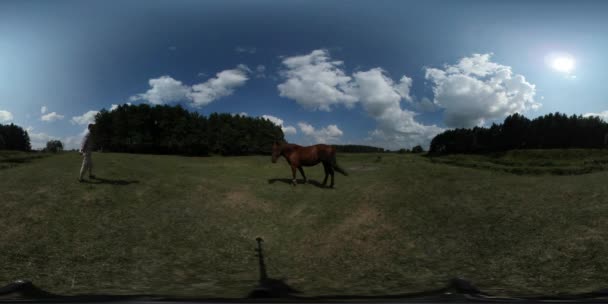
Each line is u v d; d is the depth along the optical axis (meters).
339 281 6.20
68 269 6.54
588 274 5.72
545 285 5.42
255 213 10.94
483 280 5.99
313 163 14.45
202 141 59.66
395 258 7.53
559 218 8.36
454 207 10.13
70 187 11.81
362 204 11.09
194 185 13.70
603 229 7.30
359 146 42.44
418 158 35.16
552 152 36.56
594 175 12.60
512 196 10.52
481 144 44.94
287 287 5.50
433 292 3.53
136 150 60.53
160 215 10.04
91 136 12.93
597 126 40.97
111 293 5.17
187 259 7.57
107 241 8.05
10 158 21.41
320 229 9.55
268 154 61.88
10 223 8.50
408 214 9.94
